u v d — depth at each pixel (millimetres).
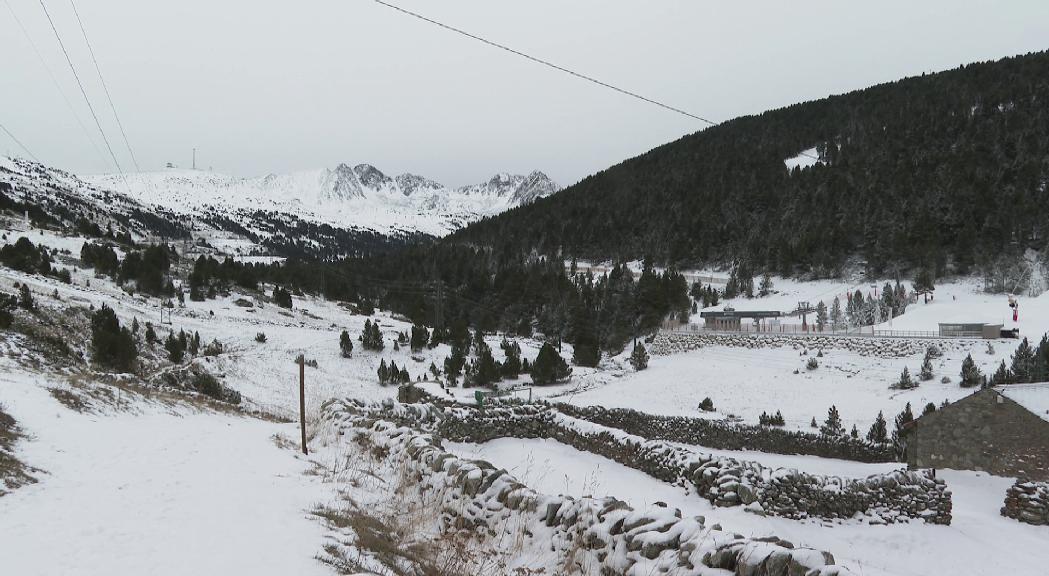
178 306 67750
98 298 55469
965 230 97812
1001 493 17484
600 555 5023
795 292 101938
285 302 81938
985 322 57188
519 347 69812
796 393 45500
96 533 5102
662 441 14594
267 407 35250
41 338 32781
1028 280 81375
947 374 44344
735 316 79062
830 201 133875
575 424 17000
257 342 57375
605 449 15742
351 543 5348
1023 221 95812
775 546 4199
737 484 11961
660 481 13703
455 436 15875
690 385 51000
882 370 48688
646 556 4672
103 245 97062
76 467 7480
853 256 109688
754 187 157125
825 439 21125
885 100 199750
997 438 18859
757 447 21344
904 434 20875
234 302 77062
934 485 14352
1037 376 37062
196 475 7742
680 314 87250
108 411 12656
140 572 4258
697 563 4359
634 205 180250
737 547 4340
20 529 5051
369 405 15453
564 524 5598
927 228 101000
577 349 65250
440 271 122312
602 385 54125
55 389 12695
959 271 93938
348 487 8086
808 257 111562
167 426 12398
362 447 11031
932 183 120438
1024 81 159125
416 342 64562
